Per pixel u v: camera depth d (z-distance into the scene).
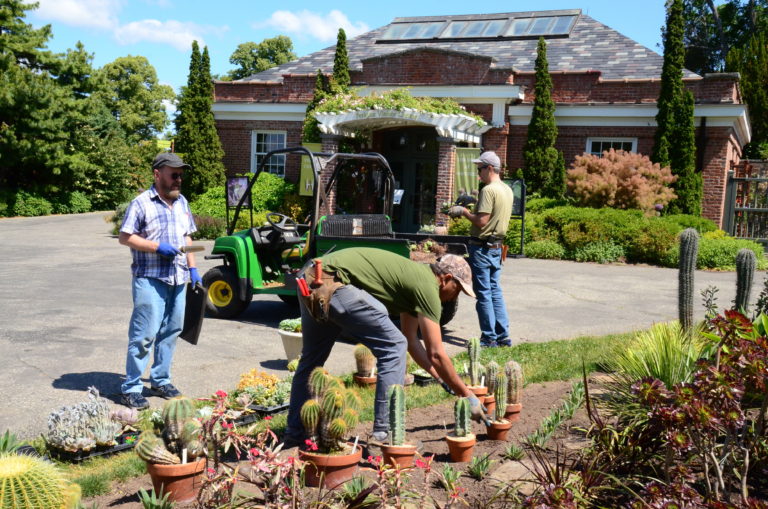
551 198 18.00
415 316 3.62
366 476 3.14
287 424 3.74
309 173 19.45
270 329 7.78
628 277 12.91
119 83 51.84
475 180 18.28
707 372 2.63
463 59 19.64
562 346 6.64
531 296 10.50
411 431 4.02
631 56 20.09
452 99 19.69
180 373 5.69
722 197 17.45
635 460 3.22
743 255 5.31
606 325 8.27
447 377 3.52
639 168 16.47
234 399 4.55
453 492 2.73
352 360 6.20
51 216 26.50
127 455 3.64
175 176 4.77
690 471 3.00
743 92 25.06
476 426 4.12
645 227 15.09
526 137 19.39
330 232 7.68
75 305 8.86
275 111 22.59
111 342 6.82
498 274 6.81
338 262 3.52
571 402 4.39
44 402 4.79
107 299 9.41
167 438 2.97
